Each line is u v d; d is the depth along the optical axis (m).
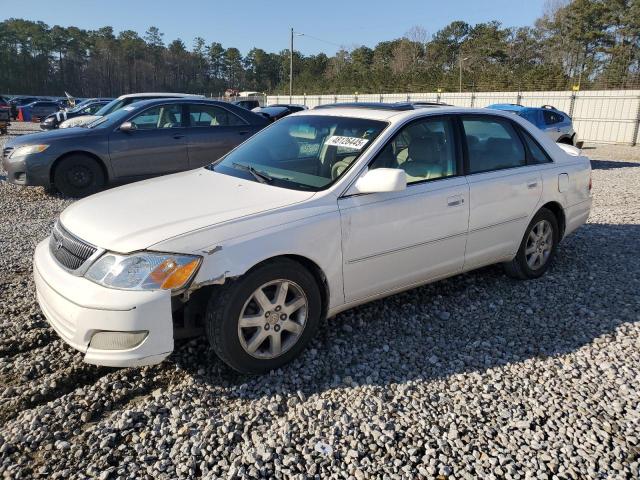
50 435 2.67
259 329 3.14
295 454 2.57
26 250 5.61
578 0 58.53
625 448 2.63
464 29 82.38
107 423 2.76
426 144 3.97
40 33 93.75
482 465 2.51
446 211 3.92
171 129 8.89
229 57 115.88
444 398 3.03
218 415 2.86
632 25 54.56
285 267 3.16
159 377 3.22
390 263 3.69
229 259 2.93
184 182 3.86
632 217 7.48
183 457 2.53
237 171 3.97
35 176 8.27
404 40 80.38
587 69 57.12
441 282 4.79
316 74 91.12
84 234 3.08
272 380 3.20
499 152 4.50
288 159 3.94
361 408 2.93
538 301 4.42
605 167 14.44
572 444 2.66
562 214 5.00
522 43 66.06
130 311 2.77
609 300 4.44
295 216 3.21
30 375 3.21
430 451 2.59
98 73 100.06
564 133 14.79
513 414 2.89
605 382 3.21
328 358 3.46
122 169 8.62
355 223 3.43
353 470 2.46
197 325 3.21
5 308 4.08
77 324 2.85
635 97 23.00
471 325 3.97
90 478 2.39
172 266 2.82
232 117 9.47
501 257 4.53
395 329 3.88
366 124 3.93
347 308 3.63
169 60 110.12
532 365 3.42
